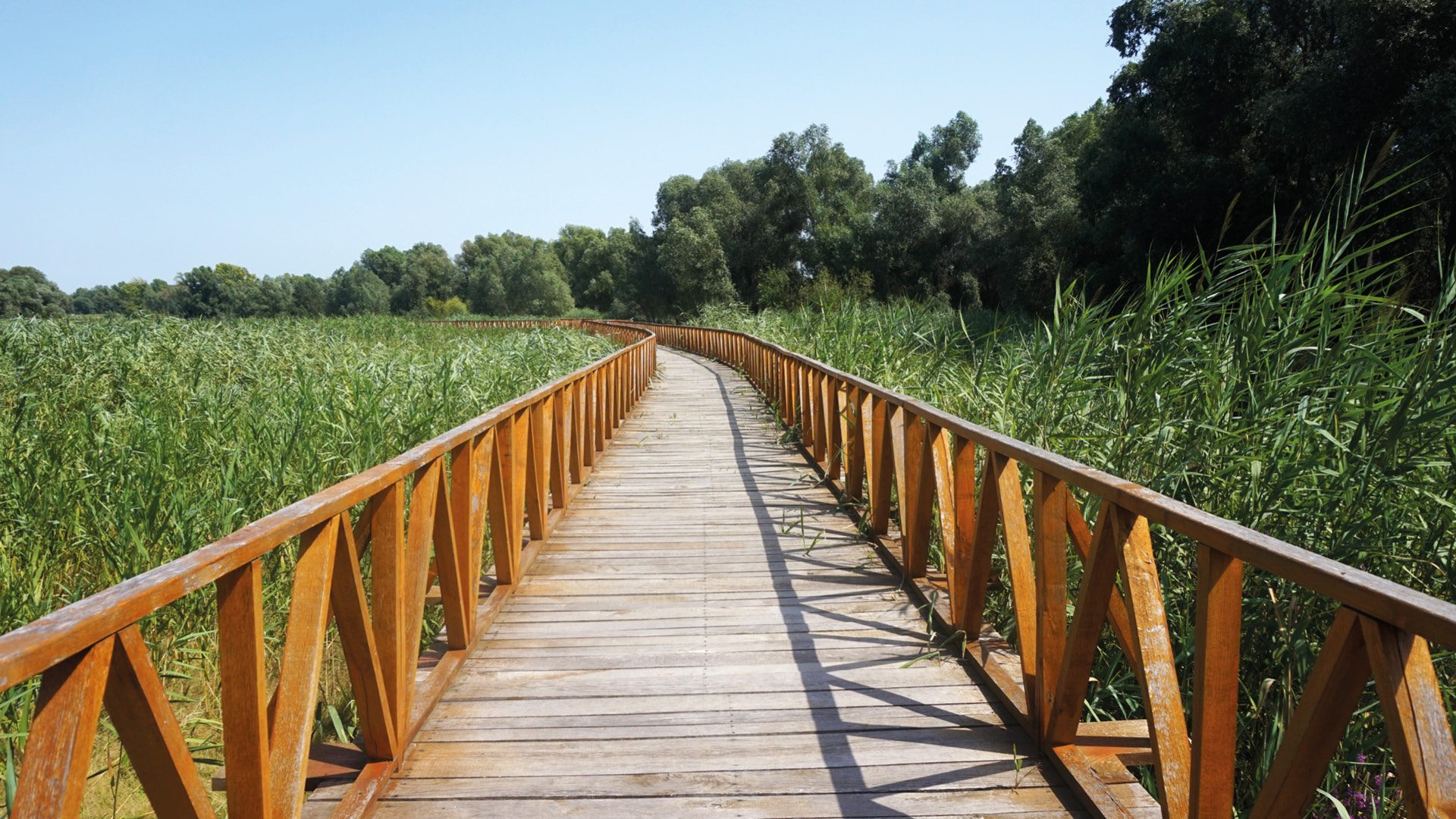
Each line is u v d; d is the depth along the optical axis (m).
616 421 10.74
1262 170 18.22
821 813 2.44
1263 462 3.48
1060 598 2.68
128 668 1.43
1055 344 4.91
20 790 1.21
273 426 5.70
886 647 3.72
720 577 4.77
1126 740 2.67
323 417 5.95
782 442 9.73
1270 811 1.56
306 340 13.36
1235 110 19.77
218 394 6.78
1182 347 4.22
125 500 4.17
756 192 52.16
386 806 2.49
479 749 2.84
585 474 7.50
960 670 3.46
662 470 8.12
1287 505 3.42
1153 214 19.69
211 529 4.29
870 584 4.61
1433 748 1.23
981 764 2.71
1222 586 1.78
